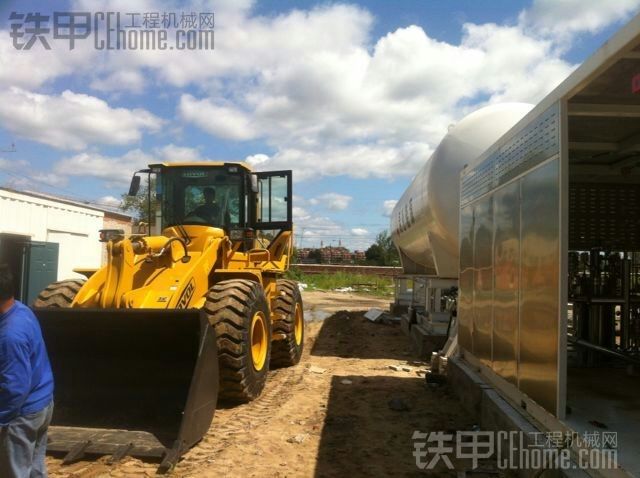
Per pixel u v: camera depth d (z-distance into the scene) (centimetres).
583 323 761
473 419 608
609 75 379
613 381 621
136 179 824
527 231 478
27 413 328
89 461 457
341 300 2431
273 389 735
